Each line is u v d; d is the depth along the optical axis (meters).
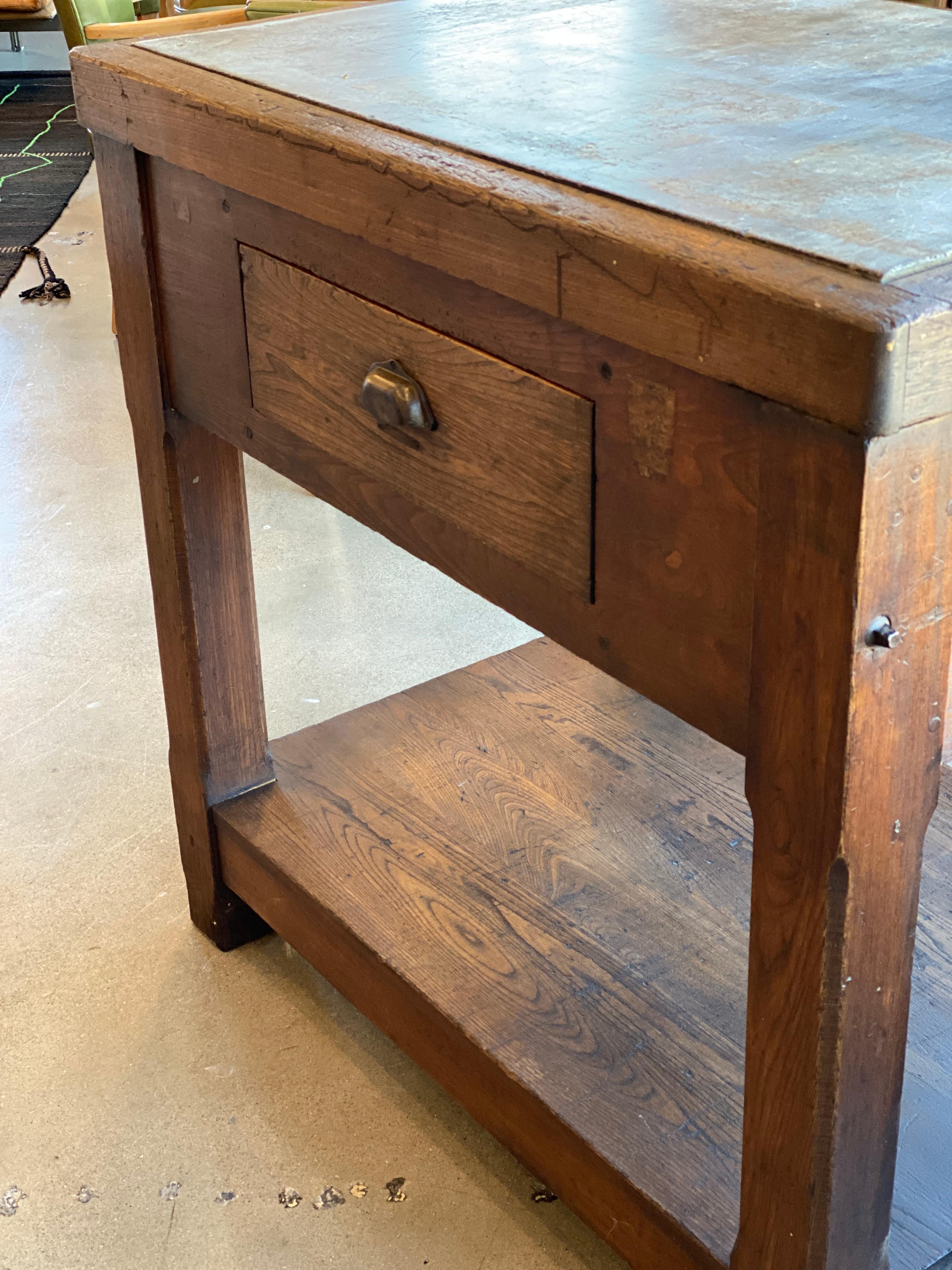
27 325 3.24
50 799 1.71
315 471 1.07
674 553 0.76
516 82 1.00
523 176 0.79
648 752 1.52
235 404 1.14
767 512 0.68
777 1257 0.88
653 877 1.32
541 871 1.32
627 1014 1.15
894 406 0.60
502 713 1.59
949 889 1.30
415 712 1.60
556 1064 1.09
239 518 1.32
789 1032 0.80
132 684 1.95
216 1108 1.27
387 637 2.06
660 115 0.90
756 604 0.71
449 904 1.28
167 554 1.29
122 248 1.19
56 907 1.53
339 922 1.25
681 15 1.21
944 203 0.71
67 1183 1.20
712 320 0.66
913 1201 1.00
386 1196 1.18
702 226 0.70
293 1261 1.12
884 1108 0.84
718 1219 0.96
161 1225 1.16
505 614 2.12
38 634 2.07
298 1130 1.25
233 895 1.44
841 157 0.80
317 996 1.41
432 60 1.08
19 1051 1.34
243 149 0.97
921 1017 1.17
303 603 2.16
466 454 0.89
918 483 0.65
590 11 1.24
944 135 0.83
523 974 1.19
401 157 0.83
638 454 0.76
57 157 4.61
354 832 1.38
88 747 1.81
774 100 0.92
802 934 0.76
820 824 0.72
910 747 0.72
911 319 0.59
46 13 4.45
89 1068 1.32
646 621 0.80
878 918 0.76
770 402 0.66
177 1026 1.37
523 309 0.80
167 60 1.11
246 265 1.04
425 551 0.98
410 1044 1.22
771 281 0.63
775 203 0.72
